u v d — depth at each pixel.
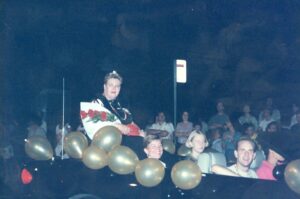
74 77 12.12
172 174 5.09
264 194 4.95
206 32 14.06
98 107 5.43
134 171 5.17
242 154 5.08
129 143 5.35
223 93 13.48
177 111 11.80
